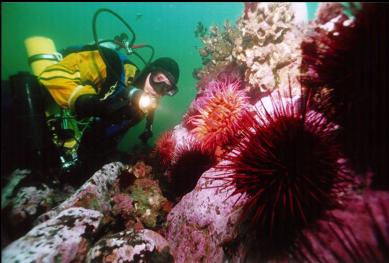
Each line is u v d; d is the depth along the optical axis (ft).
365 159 6.32
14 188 12.32
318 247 6.07
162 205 11.78
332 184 6.26
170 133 15.64
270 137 6.45
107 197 11.91
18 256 7.47
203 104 13.76
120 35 14.19
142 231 9.27
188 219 9.70
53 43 13.61
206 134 11.60
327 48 6.80
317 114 7.29
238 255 7.57
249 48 15.31
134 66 13.61
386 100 5.90
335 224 6.07
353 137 6.54
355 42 6.11
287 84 13.17
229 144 11.16
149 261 8.41
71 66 11.93
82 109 10.80
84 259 8.30
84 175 15.26
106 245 8.48
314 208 6.48
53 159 12.89
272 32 14.40
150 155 15.01
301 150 6.08
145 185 12.43
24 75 11.74
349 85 6.40
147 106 11.37
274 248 6.81
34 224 10.80
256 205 6.84
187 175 11.96
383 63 5.73
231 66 18.04
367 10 5.82
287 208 6.48
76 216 9.05
